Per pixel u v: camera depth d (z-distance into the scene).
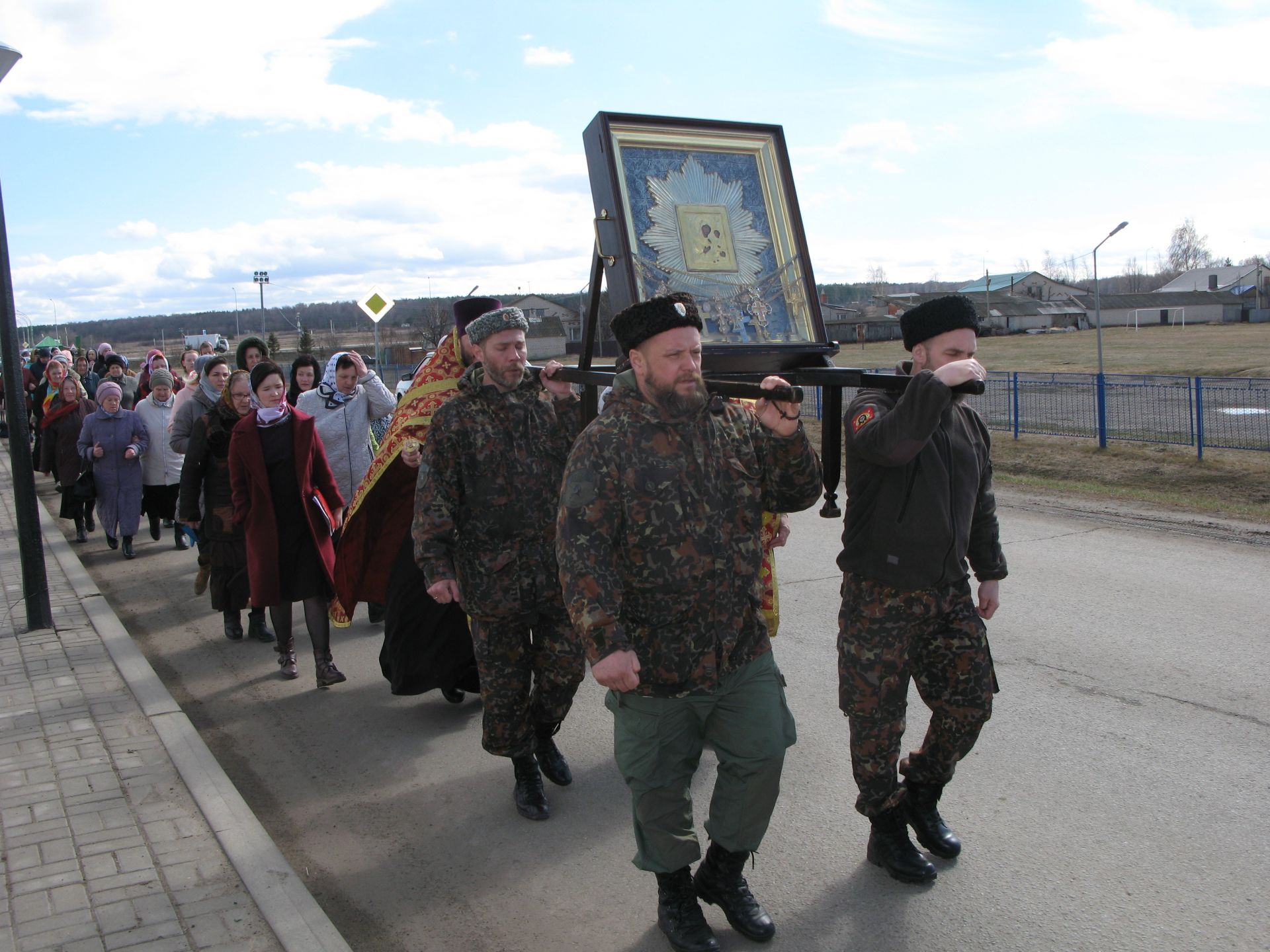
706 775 4.33
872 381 2.86
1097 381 16.55
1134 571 7.36
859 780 3.27
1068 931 3.06
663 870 2.90
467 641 5.00
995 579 3.37
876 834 3.42
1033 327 88.00
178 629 7.05
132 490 9.34
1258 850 3.48
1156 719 4.63
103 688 5.29
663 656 2.80
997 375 22.42
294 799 4.34
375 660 6.20
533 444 3.88
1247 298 95.62
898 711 3.16
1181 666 5.32
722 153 3.62
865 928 3.14
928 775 3.39
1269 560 7.57
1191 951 2.94
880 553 3.05
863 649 3.12
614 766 4.51
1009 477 12.56
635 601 2.80
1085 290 111.88
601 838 3.86
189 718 5.38
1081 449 14.20
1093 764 4.21
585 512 2.71
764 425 2.81
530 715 4.03
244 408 6.46
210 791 3.99
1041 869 3.42
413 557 4.92
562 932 3.26
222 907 3.19
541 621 4.01
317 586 5.60
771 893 3.36
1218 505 10.07
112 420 9.31
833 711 4.96
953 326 3.06
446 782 4.42
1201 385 14.84
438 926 3.33
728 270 3.54
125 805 3.92
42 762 4.34
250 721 5.29
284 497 5.59
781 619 6.54
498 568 3.84
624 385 2.80
